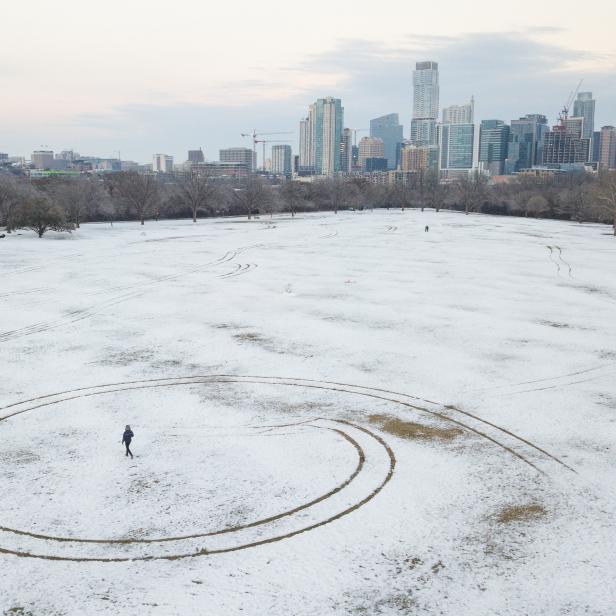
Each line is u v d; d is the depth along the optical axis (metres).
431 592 21.12
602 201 157.38
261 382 41.47
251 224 165.50
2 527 24.59
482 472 29.25
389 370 43.91
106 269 85.50
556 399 38.44
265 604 20.53
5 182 141.00
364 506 26.34
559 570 22.19
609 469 29.44
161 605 20.42
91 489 27.56
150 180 177.25
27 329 53.94
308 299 67.31
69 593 20.95
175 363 45.25
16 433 33.34
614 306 64.88
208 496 27.08
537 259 99.69
